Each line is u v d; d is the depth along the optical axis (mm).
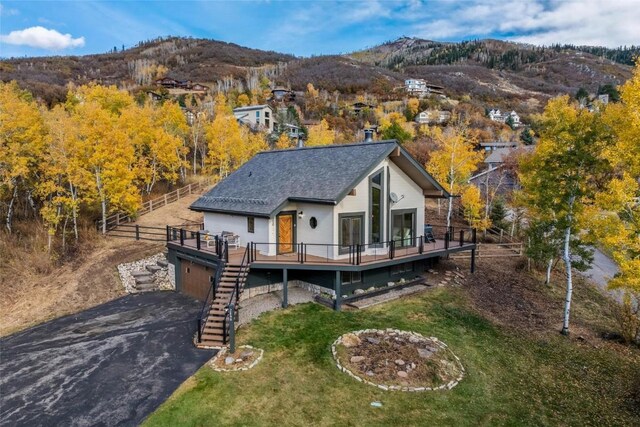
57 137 24516
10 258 22438
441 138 32844
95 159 25938
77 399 10586
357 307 16641
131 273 22078
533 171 17453
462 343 14055
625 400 11844
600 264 27234
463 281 20703
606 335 16266
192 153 49281
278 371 11727
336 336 13898
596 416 10953
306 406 10227
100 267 22672
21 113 24000
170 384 11188
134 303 18828
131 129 33750
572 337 15836
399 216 20406
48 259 22875
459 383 11578
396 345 13227
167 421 9594
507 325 16234
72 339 14711
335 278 16828
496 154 47000
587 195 15609
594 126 14812
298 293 18328
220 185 23906
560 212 16062
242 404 10242
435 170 29312
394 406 10367
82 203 29609
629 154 12641
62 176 26078
